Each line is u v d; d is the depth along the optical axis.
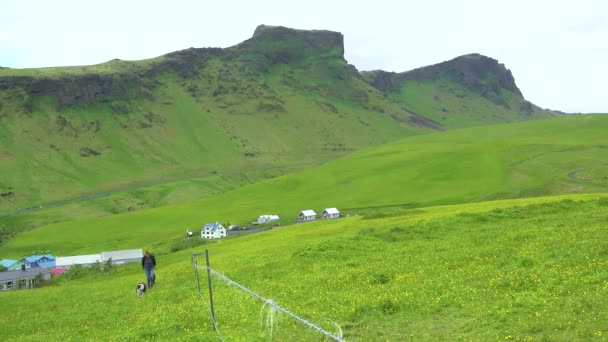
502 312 20.78
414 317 22.52
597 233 35.56
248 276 40.06
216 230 170.00
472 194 170.50
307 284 33.44
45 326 34.50
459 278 28.59
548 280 24.61
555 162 198.25
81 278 88.25
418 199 179.12
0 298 52.72
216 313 28.58
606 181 158.88
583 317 18.72
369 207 183.75
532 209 61.09
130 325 29.70
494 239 41.22
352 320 23.59
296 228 89.81
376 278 31.92
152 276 45.00
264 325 24.62
